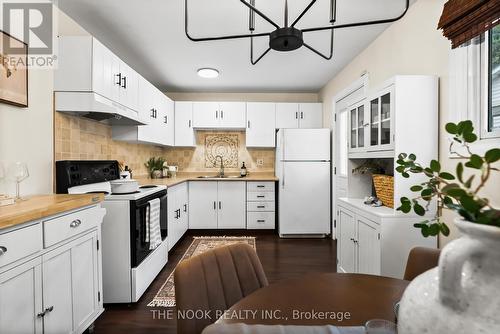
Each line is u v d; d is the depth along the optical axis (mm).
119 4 2033
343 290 919
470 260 428
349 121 2533
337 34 2545
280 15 2160
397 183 1773
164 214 2725
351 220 2221
